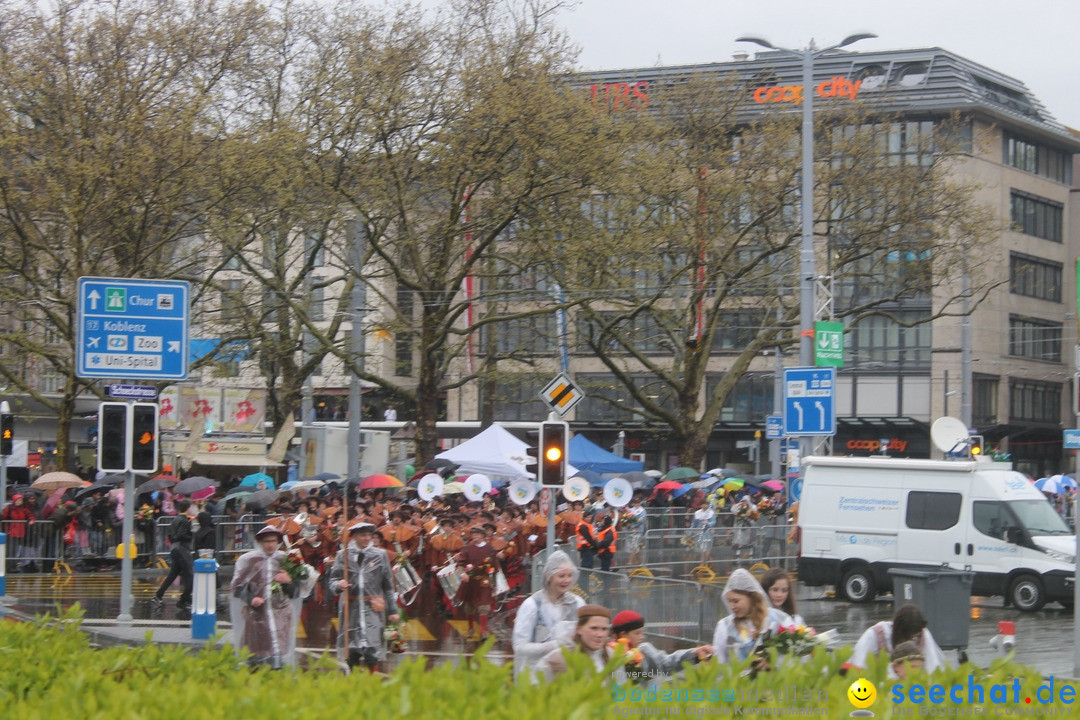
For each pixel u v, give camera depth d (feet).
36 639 66.95
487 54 271.08
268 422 413.80
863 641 75.05
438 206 292.81
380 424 552.00
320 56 275.80
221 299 317.63
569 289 282.97
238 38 261.03
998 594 196.85
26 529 238.68
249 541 260.01
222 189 254.06
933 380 546.67
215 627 143.33
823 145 324.80
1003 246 563.07
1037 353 585.63
